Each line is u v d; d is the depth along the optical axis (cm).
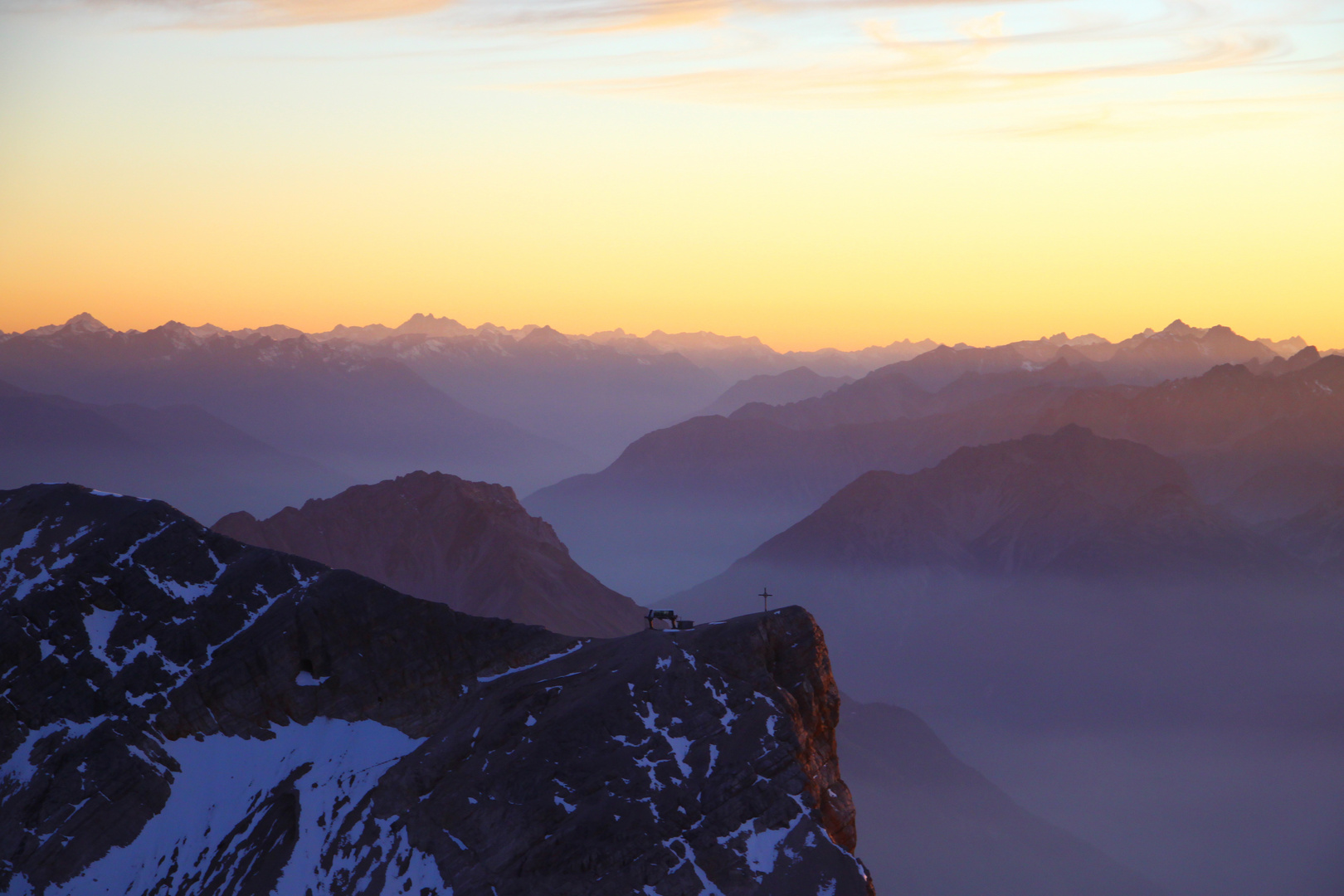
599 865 11462
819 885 11381
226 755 13825
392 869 12162
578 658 13988
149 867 12862
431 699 14038
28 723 13825
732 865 11531
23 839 12950
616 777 12119
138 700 14000
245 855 12656
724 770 12144
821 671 13600
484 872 11781
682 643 13475
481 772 12556
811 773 12619
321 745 13788
